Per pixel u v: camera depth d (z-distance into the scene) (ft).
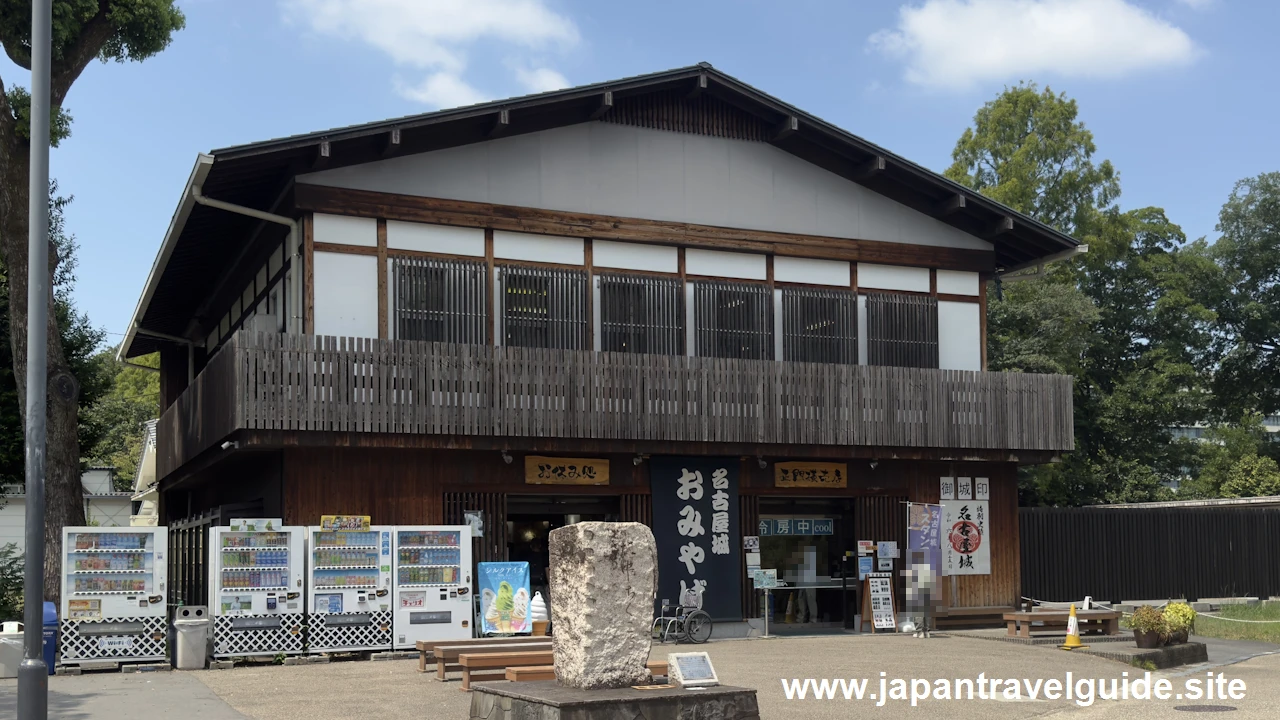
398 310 61.05
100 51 73.87
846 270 73.31
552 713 31.86
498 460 62.95
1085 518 89.92
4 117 67.15
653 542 35.94
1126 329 154.20
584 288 65.87
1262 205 162.61
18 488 108.78
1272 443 170.60
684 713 33.40
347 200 60.54
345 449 59.67
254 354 55.77
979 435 72.95
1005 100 140.36
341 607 53.88
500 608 57.77
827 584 72.02
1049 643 63.57
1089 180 136.26
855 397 69.87
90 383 98.17
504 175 64.69
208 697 41.91
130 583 50.75
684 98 69.92
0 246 70.28
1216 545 93.86
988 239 77.05
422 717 37.50
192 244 72.43
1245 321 160.86
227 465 69.05
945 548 73.97
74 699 41.55
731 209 70.33
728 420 66.23
